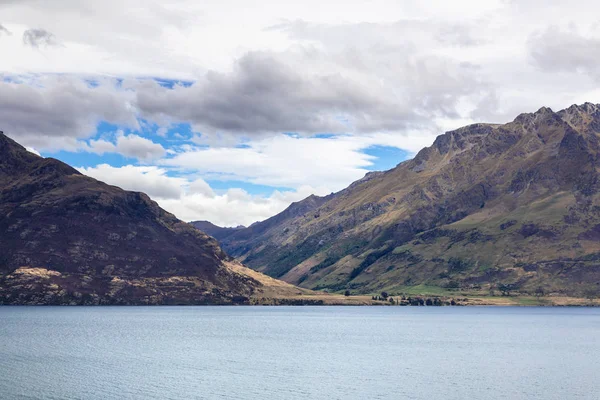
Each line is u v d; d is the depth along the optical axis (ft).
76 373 471.21
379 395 406.82
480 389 427.33
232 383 442.09
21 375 457.27
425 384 445.37
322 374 486.79
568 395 407.44
